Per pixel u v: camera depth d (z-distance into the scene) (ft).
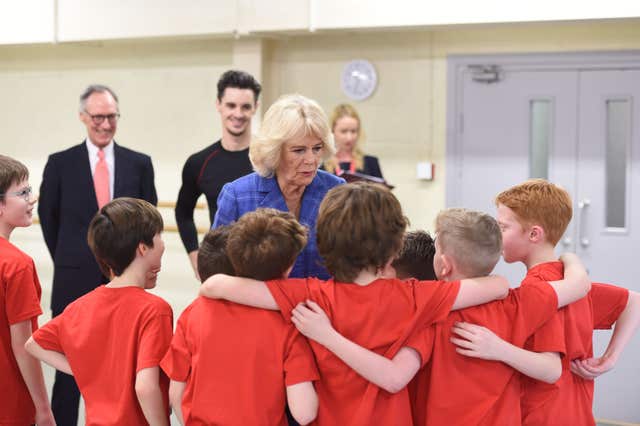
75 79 18.16
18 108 18.78
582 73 14.49
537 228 6.85
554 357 6.24
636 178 14.29
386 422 5.90
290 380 5.89
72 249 11.39
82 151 11.73
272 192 7.27
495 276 6.36
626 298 7.17
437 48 15.38
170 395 6.34
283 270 6.15
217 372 5.98
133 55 17.56
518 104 14.93
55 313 11.44
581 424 6.71
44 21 16.69
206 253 6.61
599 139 14.47
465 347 5.99
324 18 14.56
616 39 14.21
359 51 15.89
